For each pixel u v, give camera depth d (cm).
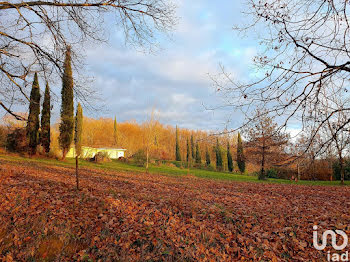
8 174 1107
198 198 1009
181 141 6588
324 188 1534
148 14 471
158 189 1240
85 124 4081
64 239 502
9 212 606
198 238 557
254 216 725
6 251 438
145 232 577
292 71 260
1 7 456
